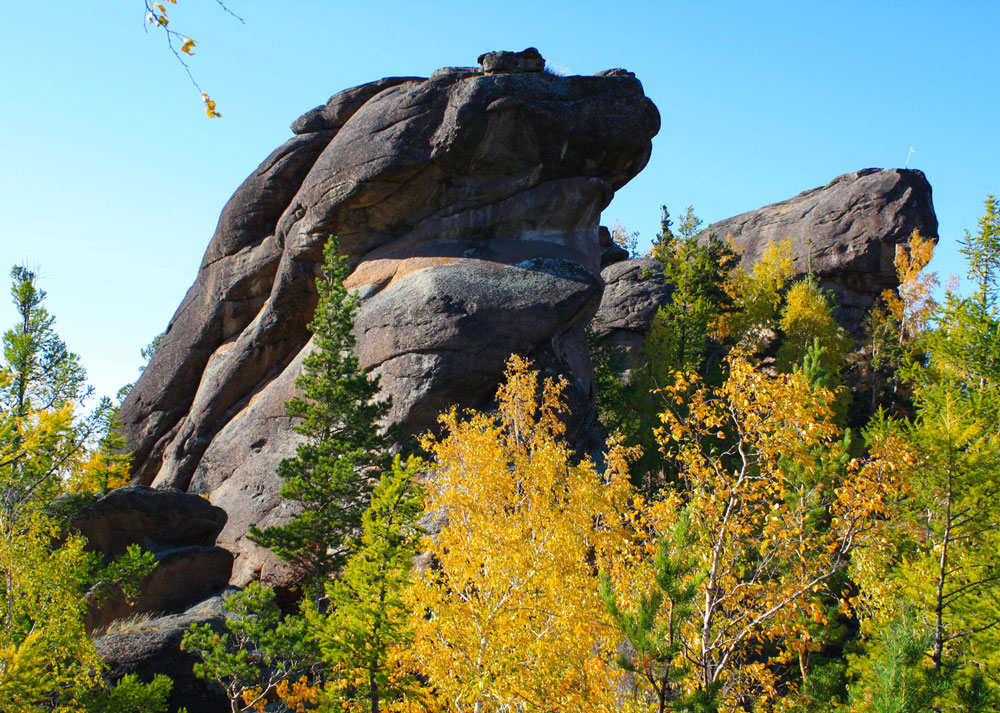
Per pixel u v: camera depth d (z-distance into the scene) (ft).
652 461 104.06
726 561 44.11
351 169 116.37
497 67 120.98
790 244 193.98
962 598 55.11
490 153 115.44
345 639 52.75
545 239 116.47
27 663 47.62
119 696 52.42
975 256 82.89
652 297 161.99
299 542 77.46
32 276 83.46
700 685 42.14
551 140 115.44
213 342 130.00
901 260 177.78
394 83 133.90
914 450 52.49
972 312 80.48
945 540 53.98
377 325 102.68
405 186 115.75
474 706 49.01
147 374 132.67
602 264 187.83
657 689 39.19
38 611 50.49
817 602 44.34
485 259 111.96
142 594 81.92
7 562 50.42
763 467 44.91
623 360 149.28
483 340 98.17
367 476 82.02
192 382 129.39
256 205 132.77
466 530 55.83
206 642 61.05
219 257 132.98
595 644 50.62
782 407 43.60
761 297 171.32
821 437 44.75
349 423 86.48
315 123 136.26
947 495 54.80
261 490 100.12
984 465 54.08
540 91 115.44
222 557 89.86
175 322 135.03
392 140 115.24
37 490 56.39
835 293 183.21
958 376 80.18
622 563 50.90
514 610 49.24
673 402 122.21
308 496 79.41
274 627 68.95
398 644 52.65
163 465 122.31
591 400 109.19
